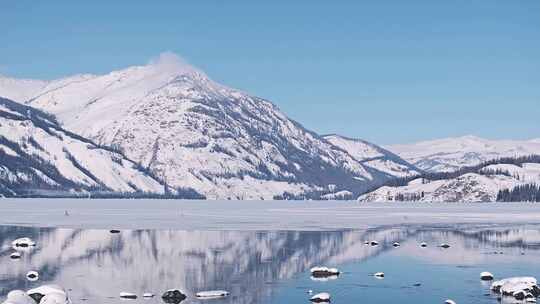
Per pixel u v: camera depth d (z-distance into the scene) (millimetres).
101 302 50406
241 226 137625
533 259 77625
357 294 54469
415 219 174500
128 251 84688
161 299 51719
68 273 64938
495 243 98562
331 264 73250
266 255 81438
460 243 98688
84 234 111125
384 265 72438
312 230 125875
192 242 97875
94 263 72625
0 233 112250
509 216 194250
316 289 56750
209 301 51188
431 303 51000
